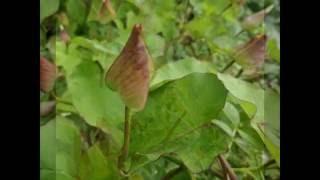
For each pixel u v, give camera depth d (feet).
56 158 0.87
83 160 0.85
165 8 1.25
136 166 0.82
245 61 0.98
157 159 0.85
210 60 1.19
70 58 0.95
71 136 0.88
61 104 0.91
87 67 0.87
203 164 0.81
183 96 0.82
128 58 0.79
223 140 0.81
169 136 0.82
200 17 1.31
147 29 1.21
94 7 1.11
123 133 0.84
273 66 0.98
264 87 0.94
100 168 0.84
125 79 0.79
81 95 0.85
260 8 1.30
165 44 1.21
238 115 0.84
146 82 0.80
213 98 0.81
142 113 0.82
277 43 1.02
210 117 0.81
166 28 1.24
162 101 0.82
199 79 0.82
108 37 1.11
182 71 0.85
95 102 0.85
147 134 0.82
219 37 1.26
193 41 1.25
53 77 0.93
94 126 0.85
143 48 0.79
